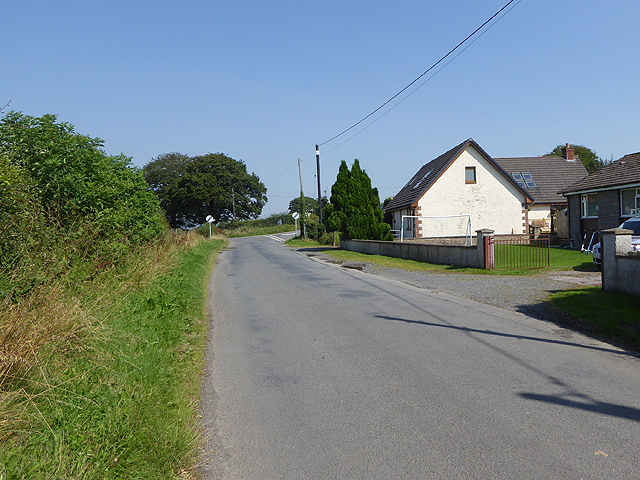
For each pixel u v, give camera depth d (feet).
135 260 32.65
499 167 102.17
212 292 41.24
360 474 10.96
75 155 28.02
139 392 14.40
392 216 121.70
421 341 22.50
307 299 35.70
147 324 21.54
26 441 10.80
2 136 25.53
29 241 19.80
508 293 35.06
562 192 82.43
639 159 71.72
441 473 10.84
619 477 10.39
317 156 130.21
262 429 13.58
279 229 237.04
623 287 30.86
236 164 252.62
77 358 15.40
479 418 13.71
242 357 20.90
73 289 21.67
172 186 239.09
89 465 10.49
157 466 11.12
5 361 12.60
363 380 17.35
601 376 17.01
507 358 19.43
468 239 93.40
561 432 12.64
